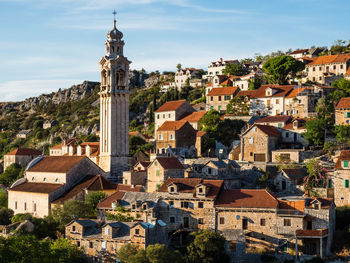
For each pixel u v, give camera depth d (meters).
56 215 138.75
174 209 126.06
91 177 160.00
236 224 119.62
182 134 186.25
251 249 116.75
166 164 144.62
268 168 154.88
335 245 115.94
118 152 179.62
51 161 170.38
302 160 157.62
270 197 120.38
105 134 180.25
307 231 111.69
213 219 121.75
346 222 121.94
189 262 112.31
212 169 145.00
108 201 134.12
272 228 116.19
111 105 178.50
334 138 165.88
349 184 126.25
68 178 157.75
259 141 164.50
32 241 109.75
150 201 127.56
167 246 121.38
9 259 103.88
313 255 112.06
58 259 107.62
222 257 115.12
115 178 175.38
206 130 190.25
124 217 127.44
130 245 113.19
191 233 119.44
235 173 151.12
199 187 124.56
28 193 158.62
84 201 146.38
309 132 166.75
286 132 172.75
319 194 134.25
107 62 180.00
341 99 170.75
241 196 123.44
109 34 182.38
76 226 122.38
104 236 118.69
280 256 113.50
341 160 128.12
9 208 165.75
